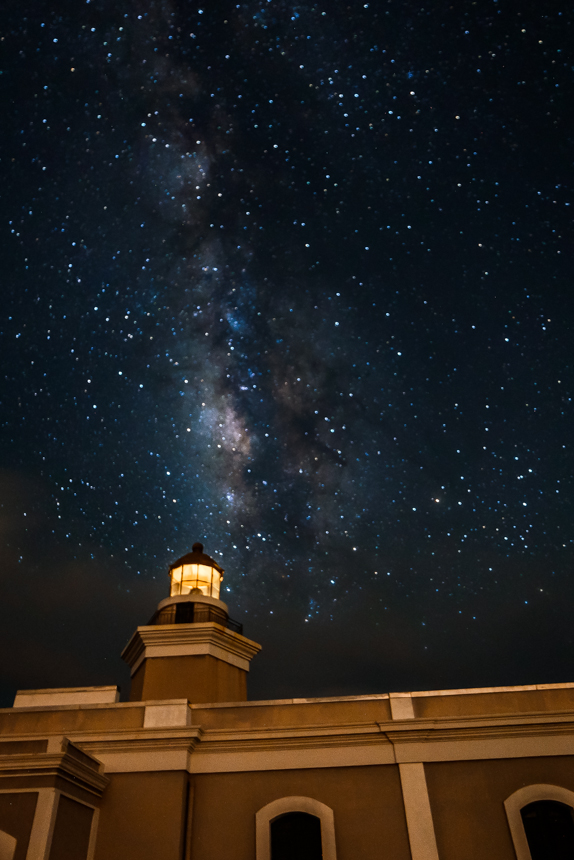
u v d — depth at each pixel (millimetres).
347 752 10172
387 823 9523
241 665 13469
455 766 9883
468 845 9227
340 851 9352
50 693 12359
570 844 9227
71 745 9094
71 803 8828
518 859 9039
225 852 9508
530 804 9531
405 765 9938
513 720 10055
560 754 9781
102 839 9344
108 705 10711
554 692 10570
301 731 10328
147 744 10078
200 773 10172
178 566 15859
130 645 13586
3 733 10445
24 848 7945
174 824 9406
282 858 9461
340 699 10844
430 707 10570
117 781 9844
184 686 12414
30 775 8469
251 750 10312
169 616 14133
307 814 9766
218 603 14422
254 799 9898
